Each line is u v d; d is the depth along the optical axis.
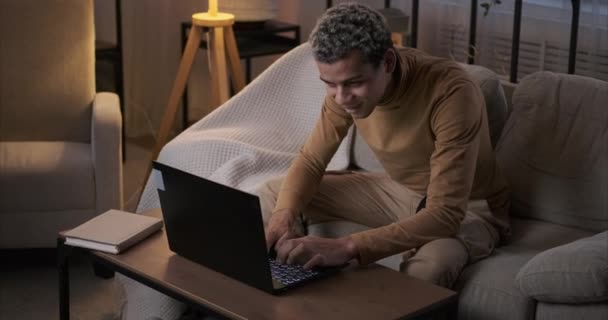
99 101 3.20
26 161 3.01
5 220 3.00
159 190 2.09
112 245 2.12
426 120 2.23
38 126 3.33
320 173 2.43
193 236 2.06
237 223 1.92
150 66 4.54
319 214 2.54
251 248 1.92
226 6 3.87
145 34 4.48
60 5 3.31
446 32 3.81
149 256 2.12
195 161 2.99
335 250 2.04
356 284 1.99
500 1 3.62
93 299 2.94
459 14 3.76
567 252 2.08
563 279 2.06
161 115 4.62
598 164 2.49
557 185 2.55
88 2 3.33
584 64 3.44
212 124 3.14
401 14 3.62
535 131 2.61
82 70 3.34
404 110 2.25
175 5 4.47
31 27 3.30
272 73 3.15
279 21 4.20
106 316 2.84
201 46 3.96
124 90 4.50
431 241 2.21
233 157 2.98
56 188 2.99
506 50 3.67
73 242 2.16
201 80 4.65
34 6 3.29
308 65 3.12
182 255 2.12
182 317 2.42
